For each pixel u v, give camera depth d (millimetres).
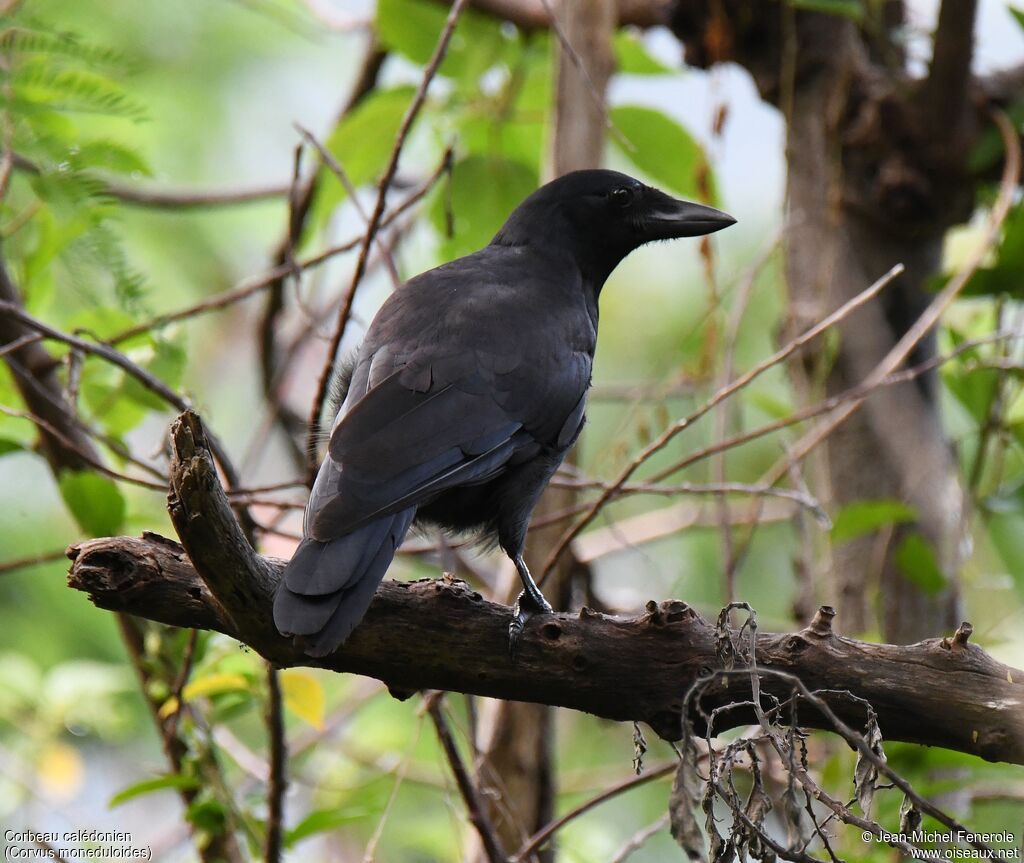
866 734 6191
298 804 13195
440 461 8109
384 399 8289
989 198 11789
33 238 11328
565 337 9344
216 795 9227
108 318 10594
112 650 14789
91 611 14828
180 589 6730
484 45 12391
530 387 8773
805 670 6656
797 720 6363
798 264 11461
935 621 10914
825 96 11539
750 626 6465
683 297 17188
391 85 13094
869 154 11312
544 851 10375
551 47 12344
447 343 8758
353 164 12734
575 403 9125
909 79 11344
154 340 10398
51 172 8930
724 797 5922
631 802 15086
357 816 9039
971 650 6695
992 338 9703
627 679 6855
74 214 8930
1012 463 13164
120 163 9148
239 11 16594
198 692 9195
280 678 8977
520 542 8914
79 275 9148
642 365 17016
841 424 11250
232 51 16672
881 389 10867
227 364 18016
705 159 11695
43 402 10188
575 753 15422
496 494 8836
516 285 9672
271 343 14336
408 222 13531
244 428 17812
